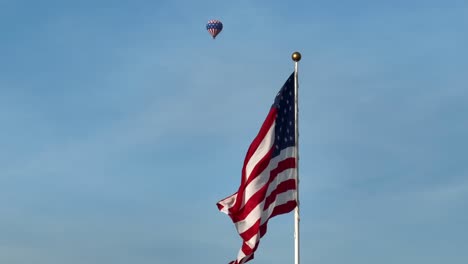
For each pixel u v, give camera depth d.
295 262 98.44
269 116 99.12
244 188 97.44
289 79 101.19
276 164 99.25
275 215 98.44
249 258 96.62
